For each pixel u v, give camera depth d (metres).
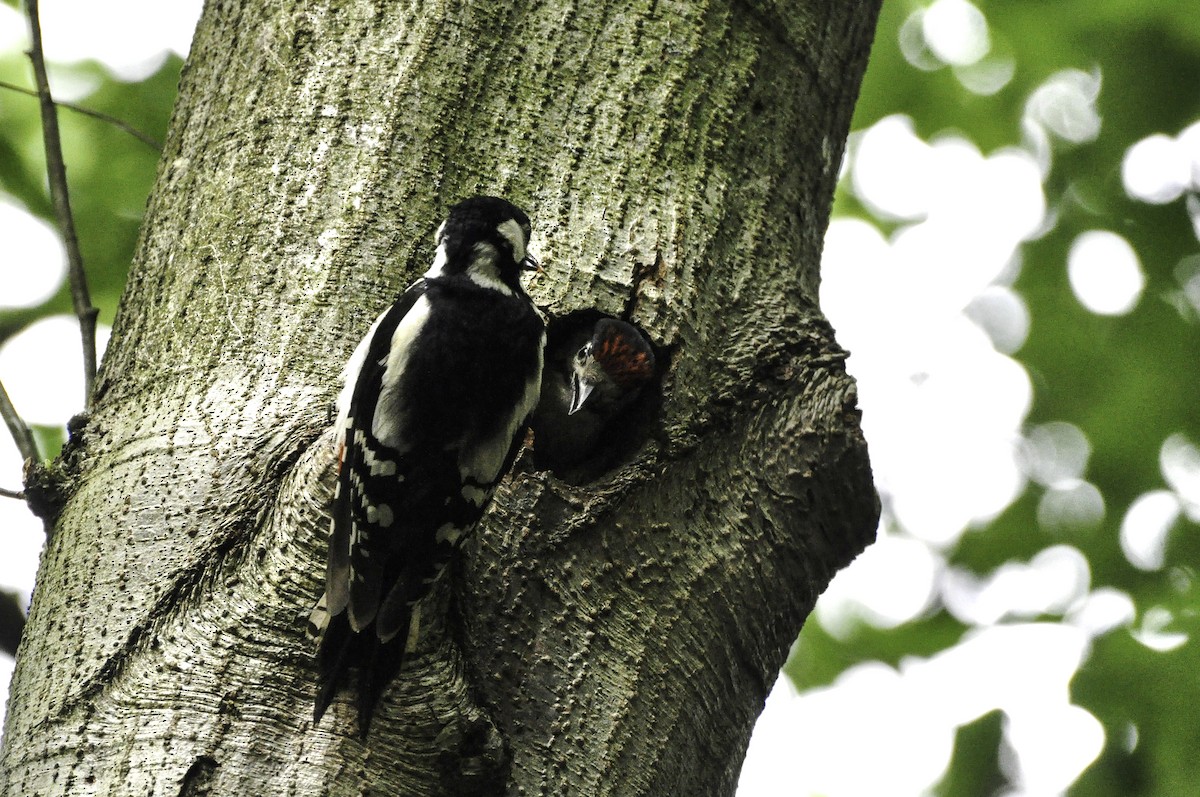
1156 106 13.51
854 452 7.76
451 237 7.34
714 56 8.81
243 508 6.80
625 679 7.03
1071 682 12.37
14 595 10.12
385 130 8.07
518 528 7.08
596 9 8.73
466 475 6.50
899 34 14.27
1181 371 13.70
